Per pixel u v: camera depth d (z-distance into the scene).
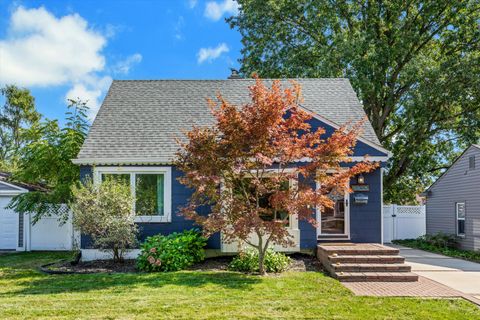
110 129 14.30
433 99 21.97
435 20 24.11
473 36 23.59
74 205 11.58
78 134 17.06
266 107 9.65
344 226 13.41
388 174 25.72
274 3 24.62
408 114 22.77
